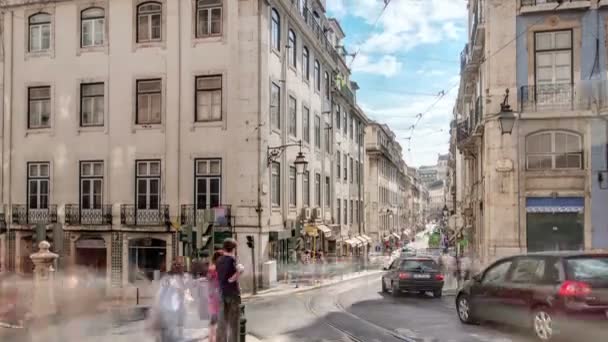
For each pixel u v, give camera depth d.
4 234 23.89
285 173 25.05
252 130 22.02
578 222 18.59
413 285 17.78
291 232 24.47
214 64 22.52
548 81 19.17
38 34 24.52
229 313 8.44
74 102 23.80
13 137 24.41
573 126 18.69
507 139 19.20
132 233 22.64
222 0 22.61
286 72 25.44
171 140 22.67
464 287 10.73
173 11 22.97
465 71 25.08
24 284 13.27
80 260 23.17
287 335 10.41
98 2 23.73
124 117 23.20
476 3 24.02
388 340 9.63
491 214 19.25
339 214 38.34
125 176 23.03
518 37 19.41
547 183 18.88
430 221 152.75
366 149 56.50
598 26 18.78
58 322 11.94
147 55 23.12
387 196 66.31
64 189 23.66
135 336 10.22
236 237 21.86
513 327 9.25
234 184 22.03
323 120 33.22
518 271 9.20
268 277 21.67
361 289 21.53
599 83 18.64
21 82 24.47
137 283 21.89
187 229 16.58
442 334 9.82
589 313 7.74
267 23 22.97
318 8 32.72
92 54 23.72
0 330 11.03
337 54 36.91
